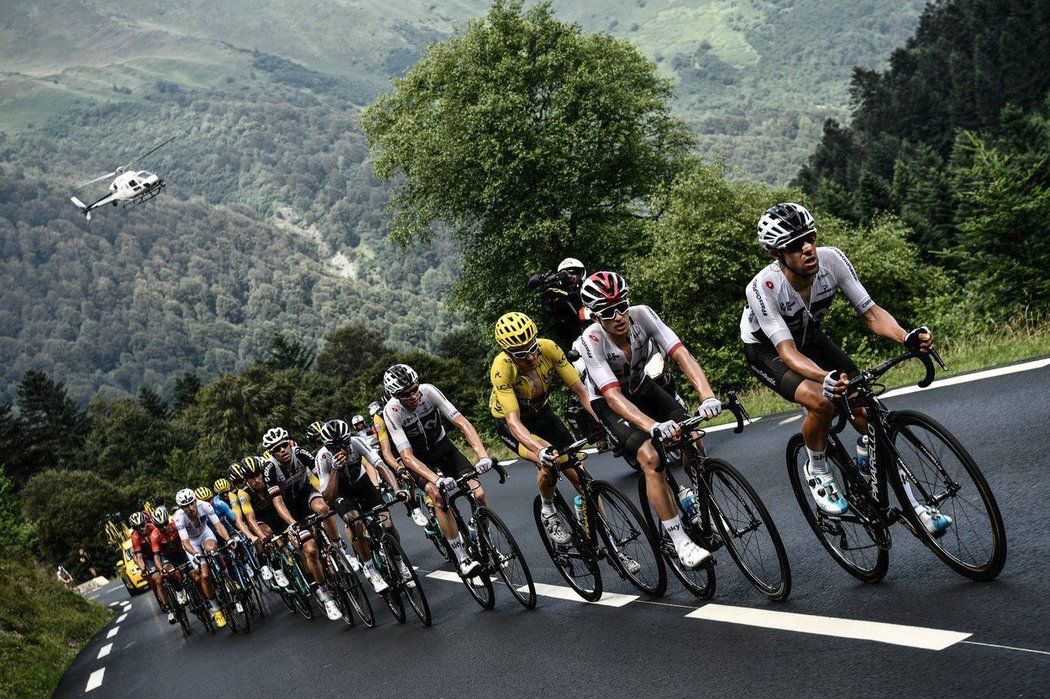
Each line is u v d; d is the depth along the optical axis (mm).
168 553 12008
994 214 13109
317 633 8234
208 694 6949
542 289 8930
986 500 3844
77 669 11000
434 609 7371
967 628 3596
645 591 5562
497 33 27906
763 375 4727
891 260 19578
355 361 105938
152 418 99062
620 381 5094
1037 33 104000
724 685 3783
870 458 4336
